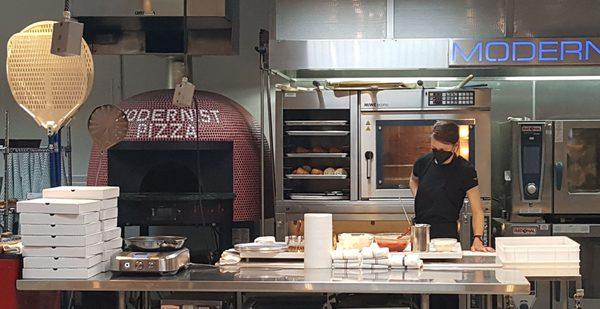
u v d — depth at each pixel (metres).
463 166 4.96
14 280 3.71
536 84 6.26
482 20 5.84
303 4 5.89
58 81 3.75
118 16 5.62
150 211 5.55
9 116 6.82
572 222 5.55
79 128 6.73
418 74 6.22
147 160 5.70
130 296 4.23
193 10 5.60
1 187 6.11
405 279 3.52
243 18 6.62
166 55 6.19
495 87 6.30
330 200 5.63
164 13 5.59
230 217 5.66
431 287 3.42
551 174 5.51
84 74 3.75
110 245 3.92
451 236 4.96
